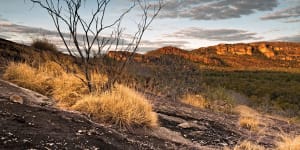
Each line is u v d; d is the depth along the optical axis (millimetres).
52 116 4879
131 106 6215
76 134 4254
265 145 7230
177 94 14758
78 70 8898
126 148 4328
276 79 83938
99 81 7625
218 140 6805
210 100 14703
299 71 109000
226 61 178250
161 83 15148
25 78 7504
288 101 46719
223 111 13992
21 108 4891
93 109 5961
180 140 6051
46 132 3998
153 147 4867
